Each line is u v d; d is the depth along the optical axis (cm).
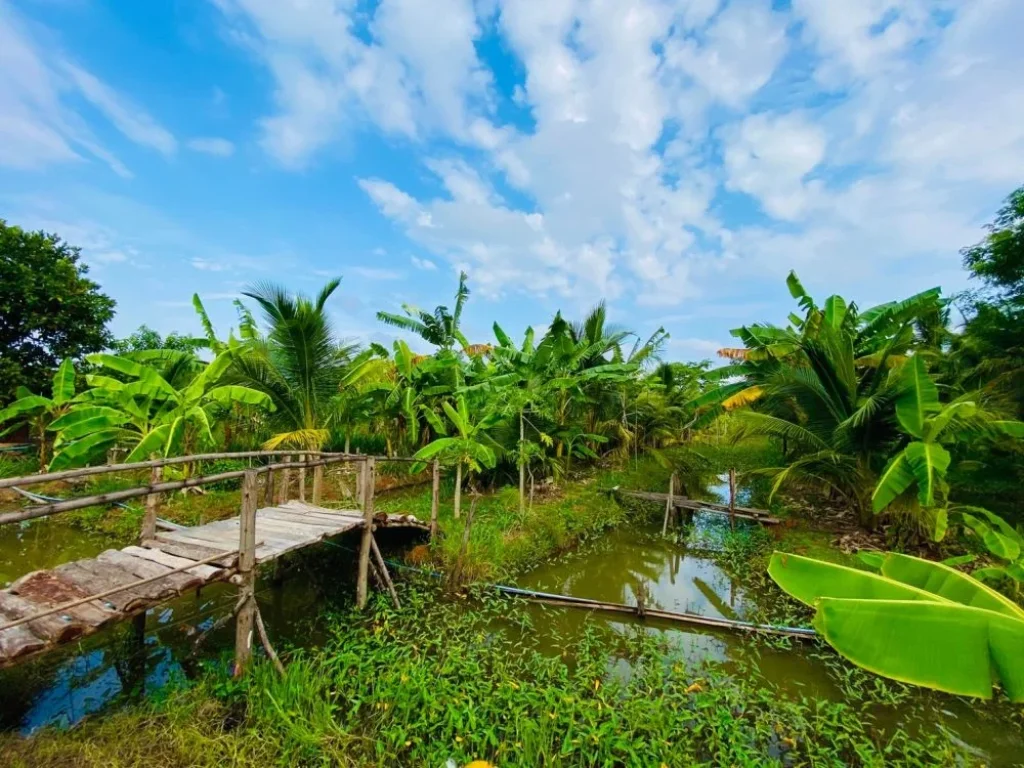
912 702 493
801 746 426
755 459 1822
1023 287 912
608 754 392
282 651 561
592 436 1440
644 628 652
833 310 956
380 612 643
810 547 876
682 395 2047
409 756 400
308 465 602
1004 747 436
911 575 304
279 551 535
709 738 420
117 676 522
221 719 409
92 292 1670
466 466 1206
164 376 1148
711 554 985
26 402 1117
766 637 619
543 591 765
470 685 471
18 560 877
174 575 462
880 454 899
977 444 899
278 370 1044
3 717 448
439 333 1393
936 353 1145
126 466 388
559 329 1282
